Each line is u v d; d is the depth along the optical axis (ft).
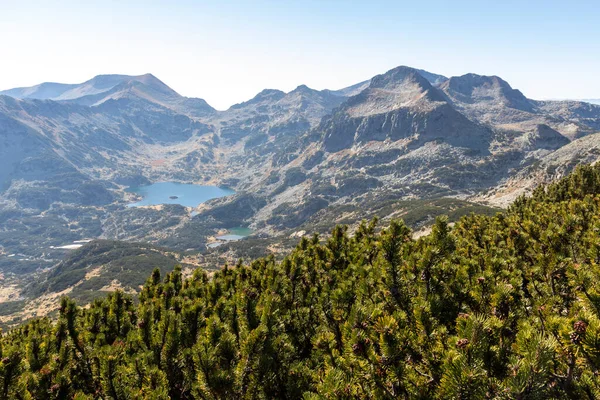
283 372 33.27
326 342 34.68
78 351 46.73
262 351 31.78
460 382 18.58
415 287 37.47
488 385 18.34
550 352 18.13
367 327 27.76
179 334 37.24
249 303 40.70
